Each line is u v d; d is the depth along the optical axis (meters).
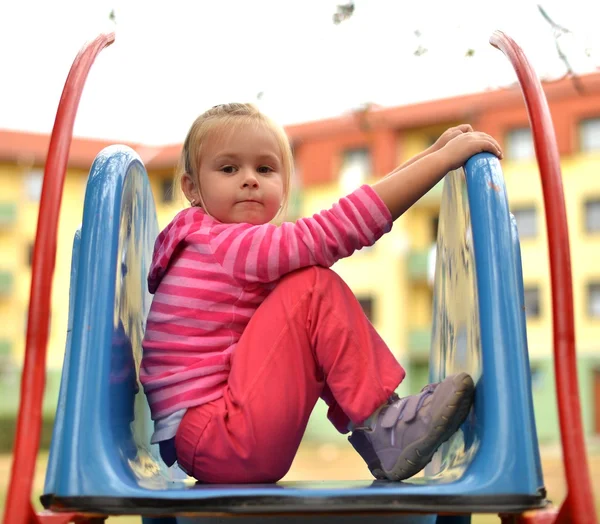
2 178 17.42
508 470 1.06
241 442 1.21
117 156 1.30
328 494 1.01
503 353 1.12
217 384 1.27
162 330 1.32
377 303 16.19
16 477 1.02
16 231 17.39
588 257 15.55
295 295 1.24
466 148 1.25
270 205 1.40
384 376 1.22
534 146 1.16
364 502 1.01
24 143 17.44
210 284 1.30
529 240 15.37
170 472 1.43
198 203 1.45
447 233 1.42
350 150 16.52
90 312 1.16
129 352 1.30
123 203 1.27
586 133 15.69
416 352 15.91
